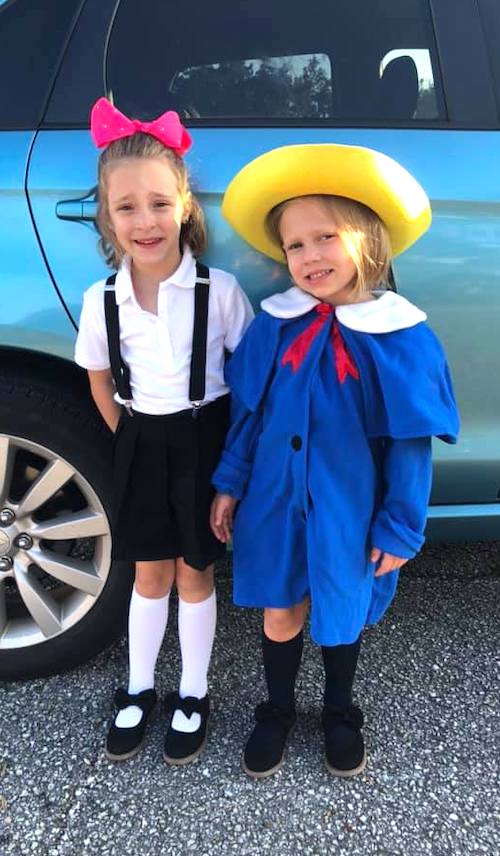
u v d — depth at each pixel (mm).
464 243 1763
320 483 1531
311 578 1563
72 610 1987
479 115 1796
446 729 1893
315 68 1795
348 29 1802
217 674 2082
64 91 1758
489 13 1837
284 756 1806
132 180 1470
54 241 1724
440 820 1638
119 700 1869
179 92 1779
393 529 1538
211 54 1783
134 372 1626
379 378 1472
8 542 1920
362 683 2051
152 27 1775
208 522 1699
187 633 1830
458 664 2127
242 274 1746
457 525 2039
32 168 1722
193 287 1579
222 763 1794
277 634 1737
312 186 1431
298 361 1539
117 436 1688
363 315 1495
